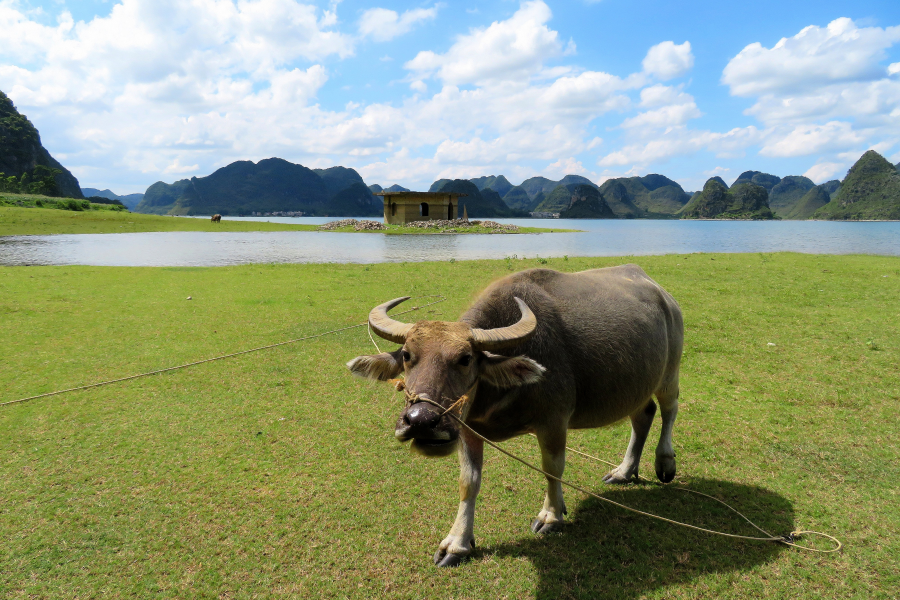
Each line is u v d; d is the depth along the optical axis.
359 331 9.65
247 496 4.47
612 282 4.71
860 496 4.45
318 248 31.31
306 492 4.54
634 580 3.48
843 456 5.12
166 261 23.06
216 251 28.91
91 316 10.70
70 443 5.36
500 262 20.73
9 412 6.07
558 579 3.50
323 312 11.22
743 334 9.39
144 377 7.25
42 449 5.23
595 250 31.72
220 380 7.18
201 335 9.35
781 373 7.45
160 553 3.76
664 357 4.62
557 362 3.82
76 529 4.00
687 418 6.09
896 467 4.88
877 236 54.91
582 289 4.39
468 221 59.03
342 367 7.72
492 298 3.96
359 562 3.67
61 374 7.31
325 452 5.25
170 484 4.64
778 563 3.63
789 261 20.42
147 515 4.19
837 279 15.33
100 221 54.12
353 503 4.38
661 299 4.91
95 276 16.31
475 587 3.43
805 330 9.57
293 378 7.29
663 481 4.76
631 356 4.16
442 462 5.09
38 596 3.34
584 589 3.40
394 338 3.41
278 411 6.21
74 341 8.90
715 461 5.14
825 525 4.06
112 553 3.75
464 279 15.70
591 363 4.00
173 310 11.38
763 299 12.46
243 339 9.12
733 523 4.12
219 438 5.52
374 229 52.44
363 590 3.41
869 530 3.98
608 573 3.56
